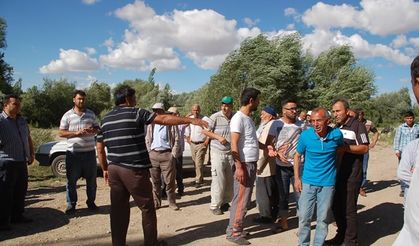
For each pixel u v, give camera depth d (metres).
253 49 28.44
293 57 28.95
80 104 6.66
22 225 6.14
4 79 40.09
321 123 4.51
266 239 5.54
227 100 6.64
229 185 6.93
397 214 6.88
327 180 4.62
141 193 4.74
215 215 6.75
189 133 9.46
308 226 4.79
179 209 7.13
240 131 5.13
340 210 5.14
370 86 33.62
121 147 4.62
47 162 10.43
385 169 12.61
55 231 5.86
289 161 5.76
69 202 6.83
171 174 7.01
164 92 37.12
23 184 6.18
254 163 5.28
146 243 4.96
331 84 33.31
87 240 5.48
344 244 5.10
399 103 52.09
